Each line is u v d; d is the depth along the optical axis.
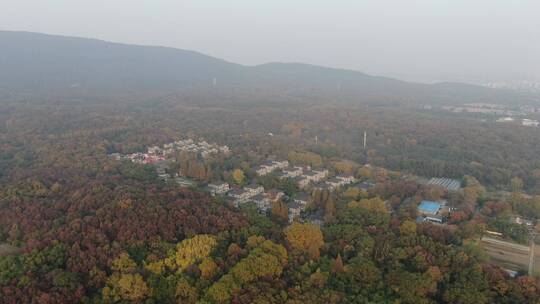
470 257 156.50
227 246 153.50
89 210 167.75
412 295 135.12
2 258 138.25
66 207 172.62
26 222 158.50
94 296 128.38
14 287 124.19
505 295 138.50
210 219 164.88
